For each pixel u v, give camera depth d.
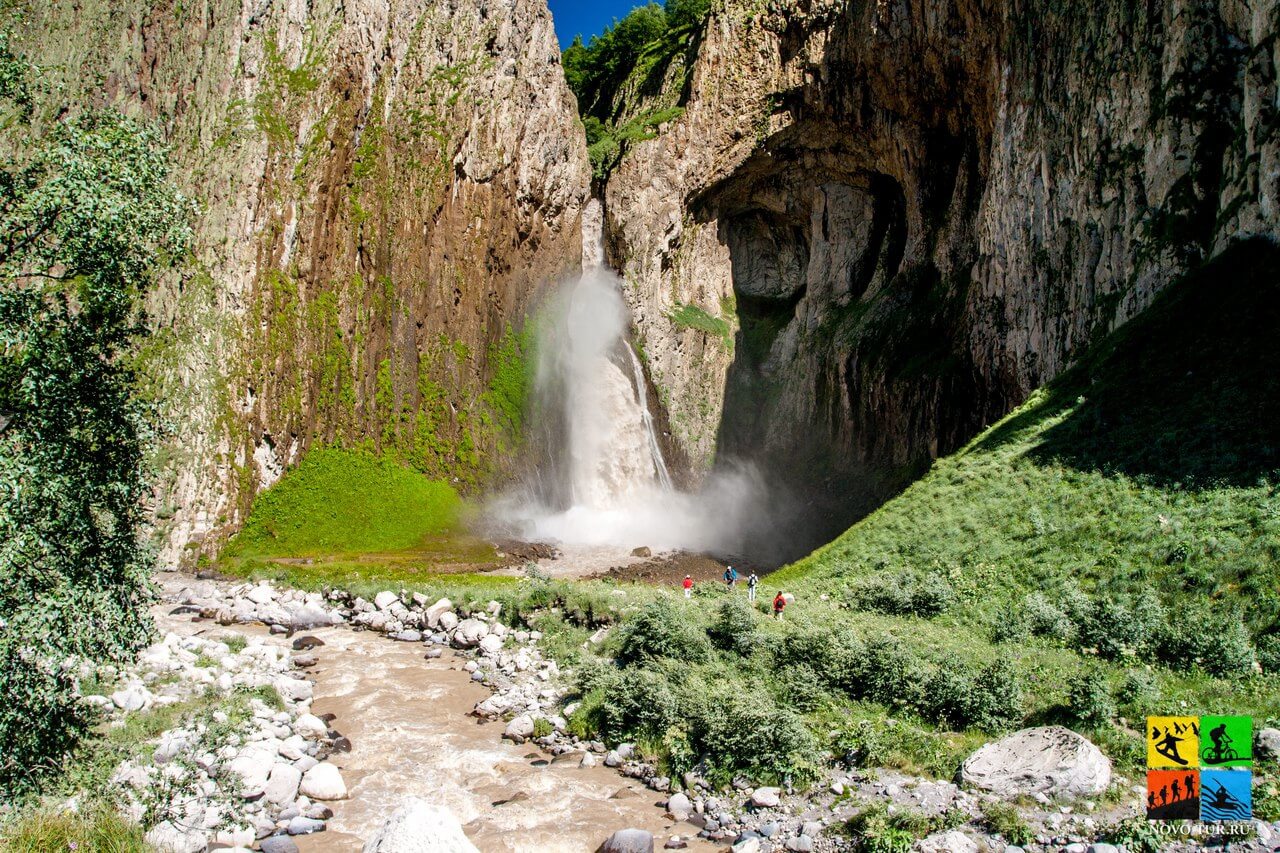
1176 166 35.78
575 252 68.50
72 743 14.63
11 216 13.05
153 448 15.22
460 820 15.17
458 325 60.03
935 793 14.37
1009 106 50.28
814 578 32.22
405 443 56.56
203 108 54.28
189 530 44.91
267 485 49.91
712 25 69.69
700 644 22.34
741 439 73.75
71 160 13.21
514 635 28.44
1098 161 40.97
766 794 15.10
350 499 52.25
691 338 72.56
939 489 34.06
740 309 79.88
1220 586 21.42
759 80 68.06
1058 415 33.88
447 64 62.22
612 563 52.06
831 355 68.56
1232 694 17.16
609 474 66.69
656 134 70.31
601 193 71.50
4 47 14.65
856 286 73.12
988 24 52.75
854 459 63.91
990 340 50.66
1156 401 30.38
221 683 21.33
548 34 67.75
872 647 19.66
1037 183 46.31
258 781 15.52
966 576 27.58
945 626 24.39
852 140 68.12
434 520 54.38
